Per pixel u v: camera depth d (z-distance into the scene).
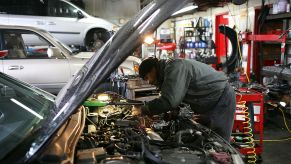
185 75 2.61
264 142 4.78
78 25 9.03
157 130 2.37
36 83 5.79
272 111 5.98
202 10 9.85
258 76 7.56
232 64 6.35
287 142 4.78
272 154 4.32
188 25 11.73
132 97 4.02
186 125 2.36
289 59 6.72
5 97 2.27
